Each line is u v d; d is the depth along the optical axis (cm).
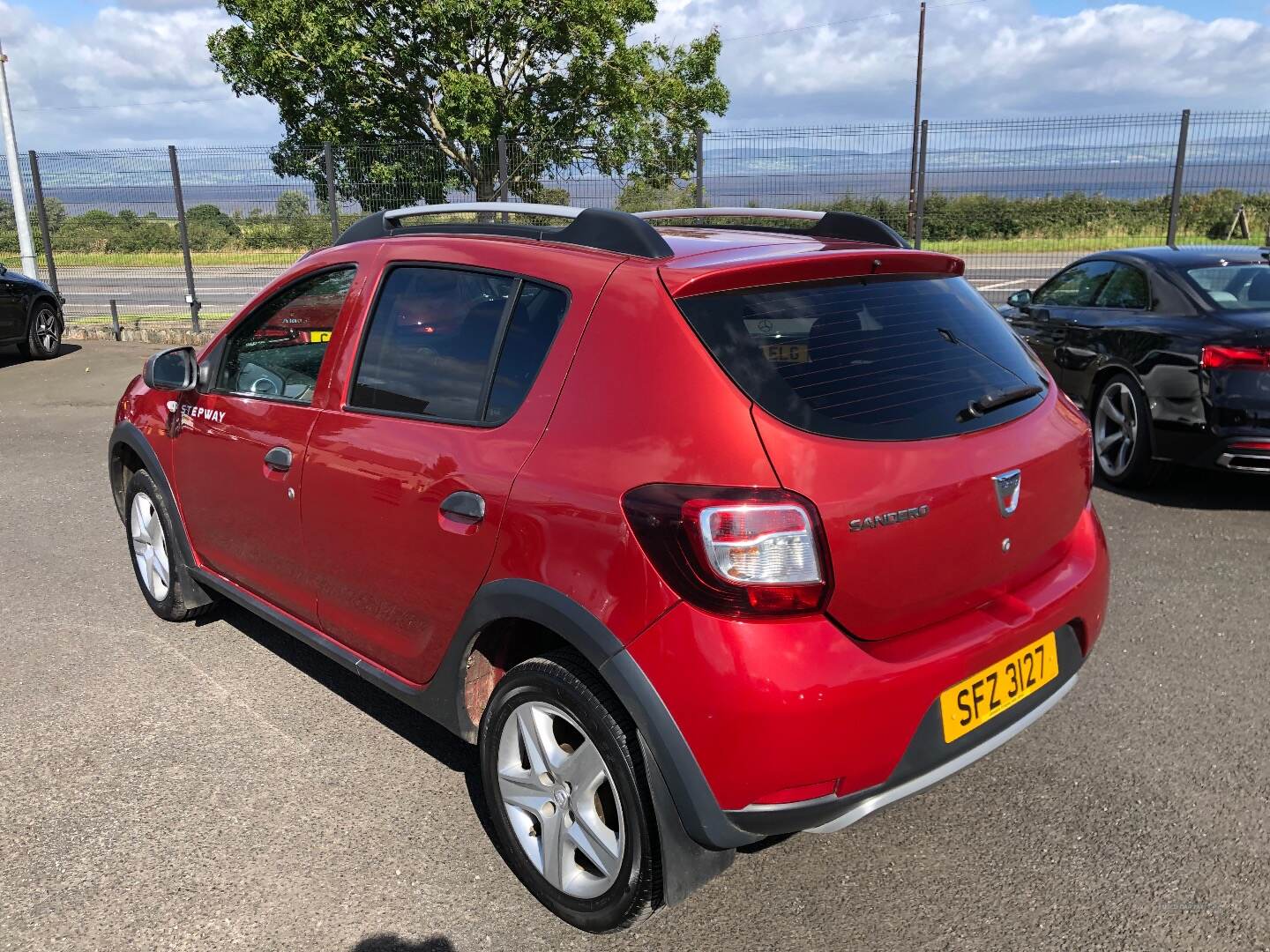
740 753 203
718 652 201
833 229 325
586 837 236
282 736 342
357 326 305
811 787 208
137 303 1784
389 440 279
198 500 383
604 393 229
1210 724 336
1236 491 617
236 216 1377
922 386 236
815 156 1140
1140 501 598
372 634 299
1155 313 603
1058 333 679
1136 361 591
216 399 364
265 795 306
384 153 1304
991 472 233
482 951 239
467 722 270
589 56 1988
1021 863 267
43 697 371
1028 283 1383
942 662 219
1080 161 1077
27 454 782
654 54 2175
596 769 229
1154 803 292
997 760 318
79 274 1487
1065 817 287
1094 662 384
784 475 204
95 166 1436
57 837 285
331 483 299
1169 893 253
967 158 1102
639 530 210
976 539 232
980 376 253
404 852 278
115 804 302
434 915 252
